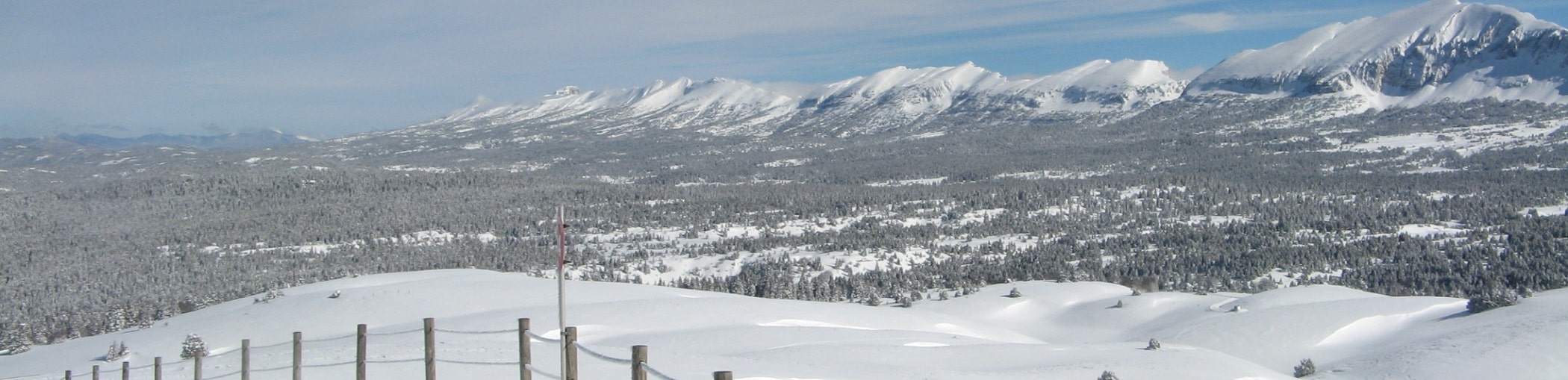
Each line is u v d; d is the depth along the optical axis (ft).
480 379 140.26
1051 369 215.10
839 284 610.65
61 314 515.91
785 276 638.12
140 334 383.65
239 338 343.67
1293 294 421.18
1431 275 567.18
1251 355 318.45
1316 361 300.81
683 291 465.06
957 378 187.62
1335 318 347.56
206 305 542.57
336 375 147.02
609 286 473.26
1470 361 247.91
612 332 312.29
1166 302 457.27
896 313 403.34
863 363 218.59
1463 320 317.01
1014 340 394.73
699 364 169.48
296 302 427.33
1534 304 313.32
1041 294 516.73
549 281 490.08
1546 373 234.99
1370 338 325.62
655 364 165.68
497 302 409.69
